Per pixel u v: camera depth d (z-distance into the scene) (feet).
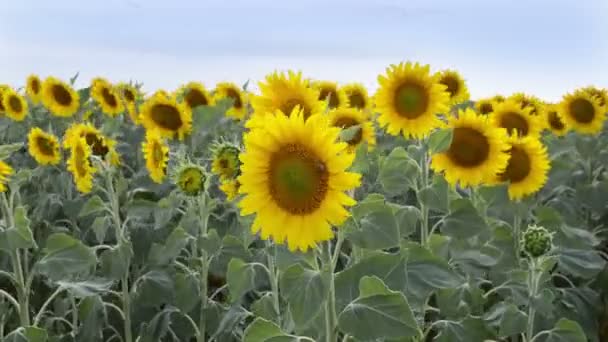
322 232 7.48
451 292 9.74
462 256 9.86
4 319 11.19
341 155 7.47
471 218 9.47
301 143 7.54
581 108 15.01
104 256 10.38
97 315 10.44
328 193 7.48
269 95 9.03
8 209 9.73
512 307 9.70
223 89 17.19
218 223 12.06
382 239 7.98
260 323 7.91
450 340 9.36
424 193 9.50
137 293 10.65
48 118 19.48
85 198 13.14
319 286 7.60
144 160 14.33
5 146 9.37
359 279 7.91
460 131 10.06
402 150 9.68
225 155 9.54
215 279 12.33
